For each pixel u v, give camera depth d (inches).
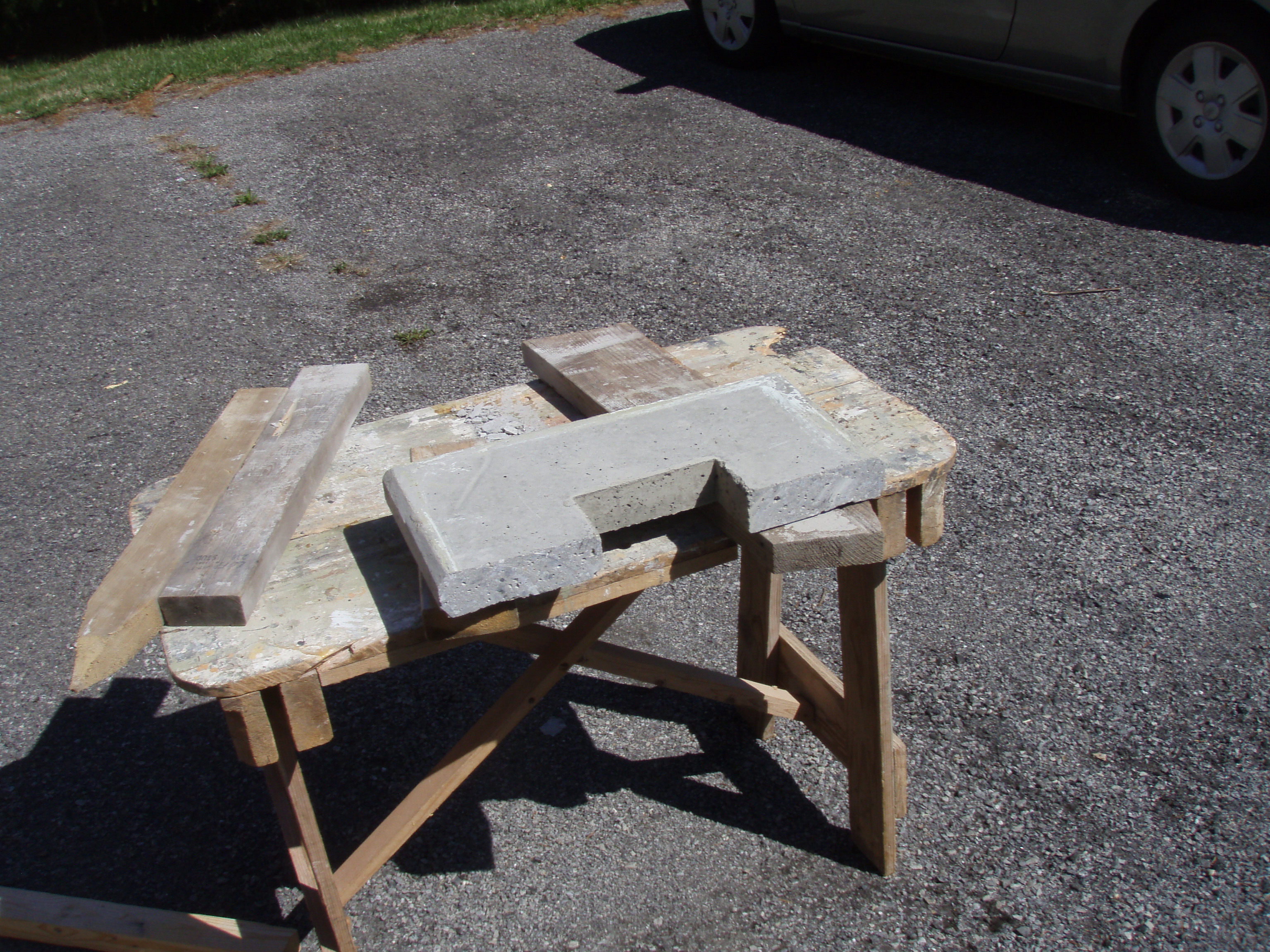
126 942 77.1
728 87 266.8
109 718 102.3
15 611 114.9
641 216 200.8
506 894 83.4
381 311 173.3
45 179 238.4
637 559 63.6
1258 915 78.1
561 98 267.4
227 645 58.1
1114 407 137.8
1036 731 94.9
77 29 468.8
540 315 168.6
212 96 291.6
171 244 202.7
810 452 63.4
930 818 87.8
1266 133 173.3
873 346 154.4
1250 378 141.3
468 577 54.7
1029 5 199.8
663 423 67.2
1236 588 108.7
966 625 106.8
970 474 127.7
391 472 64.0
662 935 79.5
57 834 90.5
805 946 78.0
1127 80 194.4
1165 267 169.6
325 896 70.9
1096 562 113.6
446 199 213.9
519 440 66.3
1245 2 170.2
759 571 88.9
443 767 77.5
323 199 218.2
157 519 67.4
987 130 228.1
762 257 182.2
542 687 78.5
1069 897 80.4
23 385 158.9
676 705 101.9
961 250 179.8
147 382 157.6
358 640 58.2
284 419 77.4
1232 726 93.8
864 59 281.1
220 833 90.3
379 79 293.9
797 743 96.8
